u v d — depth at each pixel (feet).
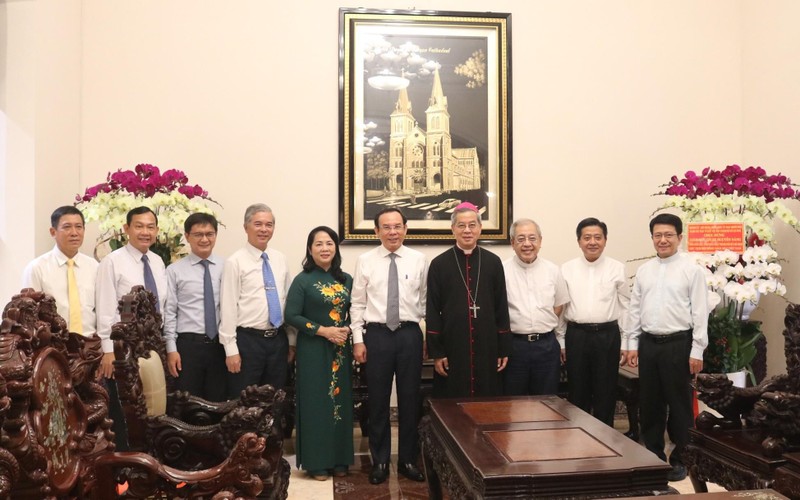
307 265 13.04
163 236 13.67
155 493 6.84
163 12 16.07
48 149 14.06
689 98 17.48
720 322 13.92
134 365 7.91
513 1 17.08
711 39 17.39
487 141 16.89
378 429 12.57
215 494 6.70
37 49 13.60
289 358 13.91
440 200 16.76
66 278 11.67
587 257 13.61
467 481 7.13
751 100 17.19
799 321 9.34
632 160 17.30
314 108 16.49
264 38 16.38
